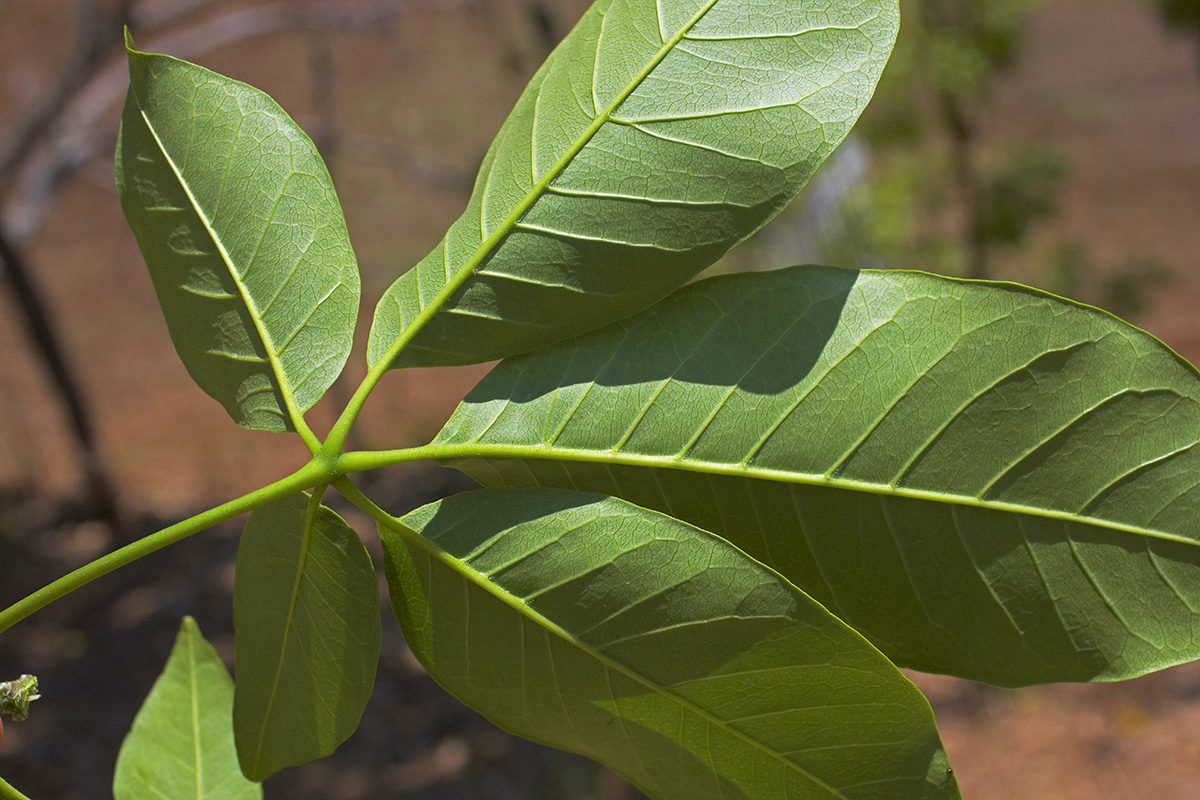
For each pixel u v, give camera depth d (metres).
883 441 0.48
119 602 3.79
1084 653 0.48
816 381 0.48
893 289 0.48
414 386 5.69
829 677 0.48
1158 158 7.65
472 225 0.49
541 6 3.87
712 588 0.47
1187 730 2.78
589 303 0.49
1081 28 10.20
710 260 0.49
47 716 3.15
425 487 3.94
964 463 0.48
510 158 0.49
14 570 4.02
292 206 0.50
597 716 0.49
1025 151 2.84
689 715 0.48
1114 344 0.48
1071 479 0.48
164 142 0.50
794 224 3.02
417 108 8.11
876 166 2.93
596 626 0.48
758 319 0.49
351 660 0.49
